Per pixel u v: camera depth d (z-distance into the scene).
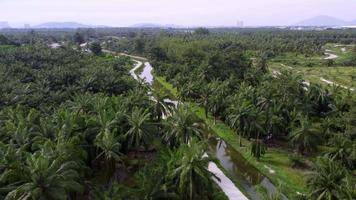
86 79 105.19
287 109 81.19
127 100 77.12
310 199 50.53
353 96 90.00
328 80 143.88
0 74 107.31
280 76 101.88
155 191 45.00
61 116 62.50
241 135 82.06
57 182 41.84
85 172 58.56
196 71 126.56
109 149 57.16
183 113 64.19
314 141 69.12
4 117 67.75
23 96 85.06
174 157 50.75
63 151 46.97
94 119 62.09
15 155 47.97
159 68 156.62
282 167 67.12
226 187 59.72
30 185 40.06
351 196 46.38
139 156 71.06
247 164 70.56
